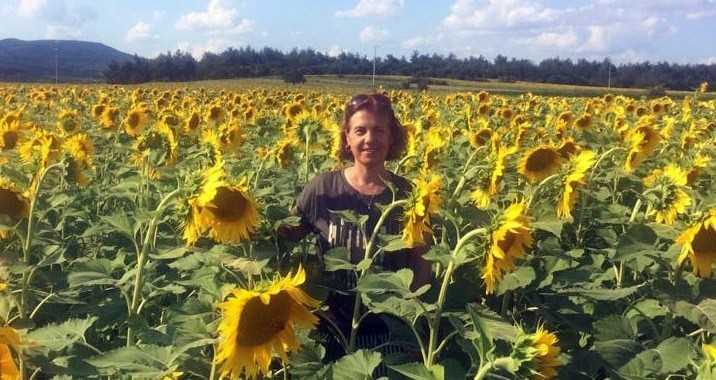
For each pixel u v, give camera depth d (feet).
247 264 13.20
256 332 10.45
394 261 17.30
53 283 17.43
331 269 15.55
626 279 20.24
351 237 17.43
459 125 48.55
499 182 20.07
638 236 15.52
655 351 13.89
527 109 67.92
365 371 12.59
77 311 16.44
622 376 13.56
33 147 25.18
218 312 12.53
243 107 66.03
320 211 17.78
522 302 18.98
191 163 25.17
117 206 26.53
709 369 9.77
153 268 15.79
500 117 52.21
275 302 10.39
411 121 50.90
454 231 18.33
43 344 12.69
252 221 13.38
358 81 263.90
